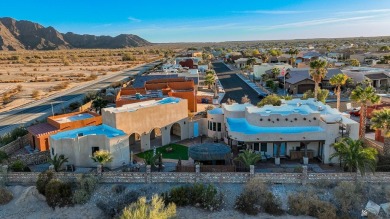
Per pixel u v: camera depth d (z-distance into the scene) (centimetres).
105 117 4600
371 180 3606
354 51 17362
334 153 3788
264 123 4444
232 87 10288
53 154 4159
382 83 9469
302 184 3606
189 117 5609
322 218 3162
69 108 7588
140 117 4616
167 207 2997
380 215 3189
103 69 17512
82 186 3553
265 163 4153
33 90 10669
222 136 5059
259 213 3281
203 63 16475
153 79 8419
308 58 14862
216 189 3516
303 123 4419
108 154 3838
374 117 4147
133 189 3591
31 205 3484
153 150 4647
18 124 6494
